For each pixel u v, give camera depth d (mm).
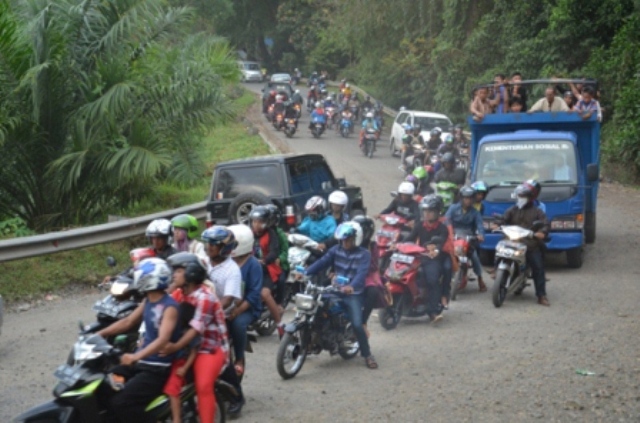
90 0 17734
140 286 6414
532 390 8477
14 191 17531
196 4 68000
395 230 12742
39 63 16625
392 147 36406
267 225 10398
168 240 9164
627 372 9008
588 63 33625
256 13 81750
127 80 17328
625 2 33312
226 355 6957
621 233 19203
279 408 8125
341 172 30359
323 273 11297
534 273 12766
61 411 6125
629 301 12773
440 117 35344
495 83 18531
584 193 15781
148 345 6441
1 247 12633
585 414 7699
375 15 46938
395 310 11367
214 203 14930
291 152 33688
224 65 20531
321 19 71312
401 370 9469
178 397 6520
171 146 18719
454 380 8961
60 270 14008
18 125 16500
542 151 15977
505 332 11117
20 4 17828
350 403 8242
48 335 10984
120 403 6363
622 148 29203
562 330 11109
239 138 39844
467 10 41688
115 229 14727
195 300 6605
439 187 15555
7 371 9344
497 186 15672
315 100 54812
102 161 16969
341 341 9656
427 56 45531
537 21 37312
